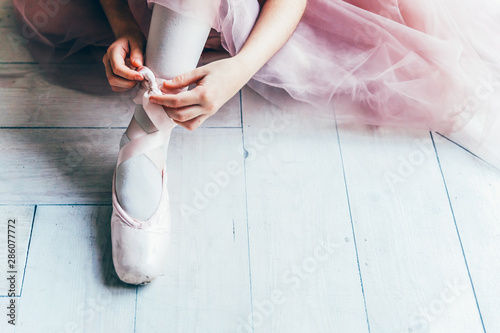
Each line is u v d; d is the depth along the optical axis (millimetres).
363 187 948
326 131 1009
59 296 805
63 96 1007
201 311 809
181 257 853
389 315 826
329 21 987
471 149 1004
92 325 786
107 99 1014
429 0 953
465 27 992
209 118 1005
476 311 836
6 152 930
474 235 911
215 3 722
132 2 840
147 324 792
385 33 963
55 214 878
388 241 895
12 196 888
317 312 819
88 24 981
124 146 817
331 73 979
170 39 713
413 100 987
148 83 717
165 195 852
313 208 918
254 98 1039
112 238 821
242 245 872
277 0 841
